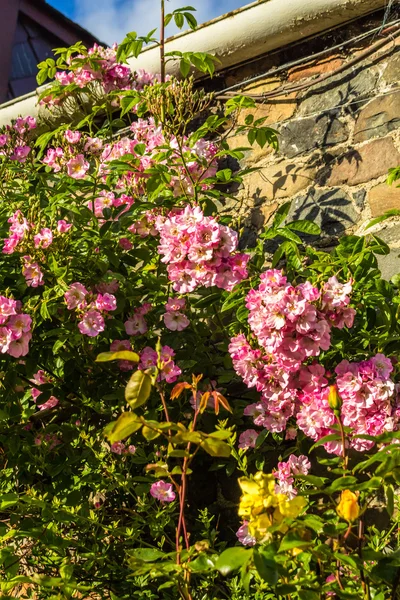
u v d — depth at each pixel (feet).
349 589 6.46
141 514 10.08
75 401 10.46
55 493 9.86
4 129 13.38
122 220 10.55
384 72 11.05
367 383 8.29
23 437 10.30
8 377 10.01
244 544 8.36
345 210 10.84
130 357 5.84
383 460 5.69
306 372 8.88
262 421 9.30
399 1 11.11
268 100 12.16
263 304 8.60
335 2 11.40
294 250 9.88
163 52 12.17
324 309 8.59
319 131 11.43
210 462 10.44
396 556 5.71
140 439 9.87
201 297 10.95
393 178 9.74
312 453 9.79
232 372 10.24
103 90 13.33
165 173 10.57
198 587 8.31
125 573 9.05
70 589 6.53
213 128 11.31
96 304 9.52
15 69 22.82
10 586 6.32
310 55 11.97
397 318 9.02
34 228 9.77
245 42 12.35
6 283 10.24
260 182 11.82
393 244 10.23
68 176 11.31
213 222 9.19
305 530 5.53
